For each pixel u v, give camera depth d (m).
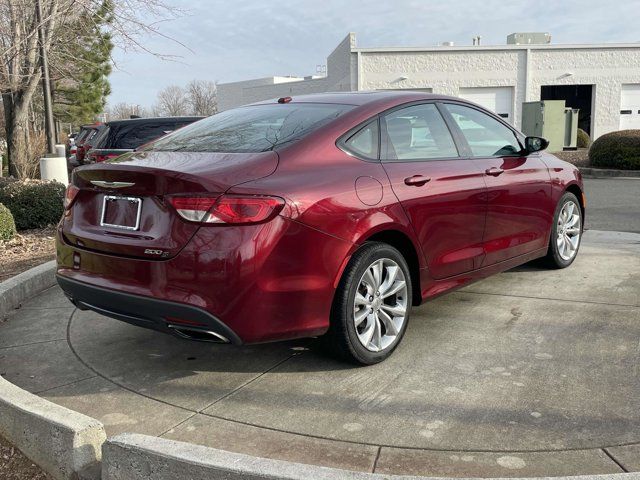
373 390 3.51
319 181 3.51
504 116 27.09
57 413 2.94
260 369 3.84
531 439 2.97
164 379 3.74
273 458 2.86
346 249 3.53
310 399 3.42
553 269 5.92
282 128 3.89
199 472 2.50
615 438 2.96
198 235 3.20
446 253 4.29
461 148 4.60
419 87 26.62
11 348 4.27
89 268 3.63
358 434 3.05
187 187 3.23
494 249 4.77
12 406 3.05
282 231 3.26
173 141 4.11
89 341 4.38
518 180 5.00
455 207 4.29
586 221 9.00
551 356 3.91
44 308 5.11
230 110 4.66
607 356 3.88
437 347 4.09
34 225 9.27
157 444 2.64
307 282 3.38
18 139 16.84
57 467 2.86
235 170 3.33
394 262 3.88
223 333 3.23
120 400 3.49
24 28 12.05
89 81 27.91
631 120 27.19
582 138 24.72
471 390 3.48
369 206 3.67
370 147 3.93
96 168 3.57
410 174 4.01
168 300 3.25
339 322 3.62
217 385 3.64
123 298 3.40
